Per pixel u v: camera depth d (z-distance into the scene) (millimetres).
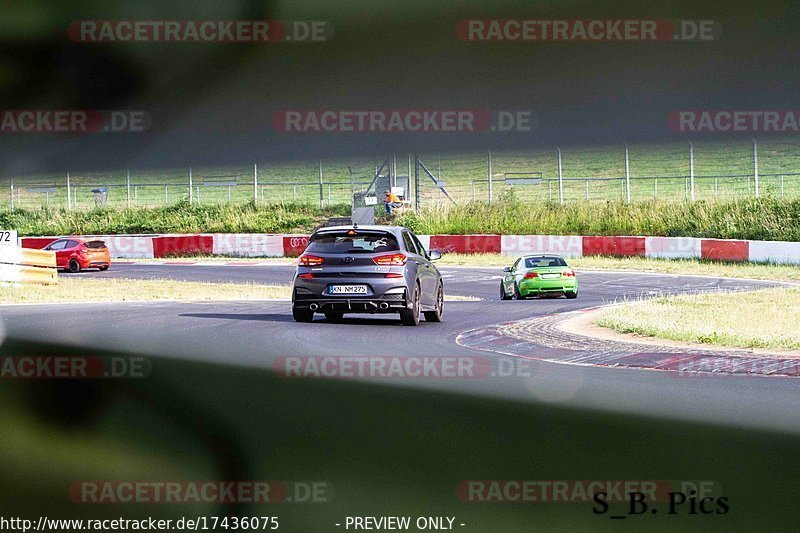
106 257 104562
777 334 42375
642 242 111500
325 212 143875
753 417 27047
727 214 116125
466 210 134000
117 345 43969
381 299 45625
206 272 101000
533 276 67500
